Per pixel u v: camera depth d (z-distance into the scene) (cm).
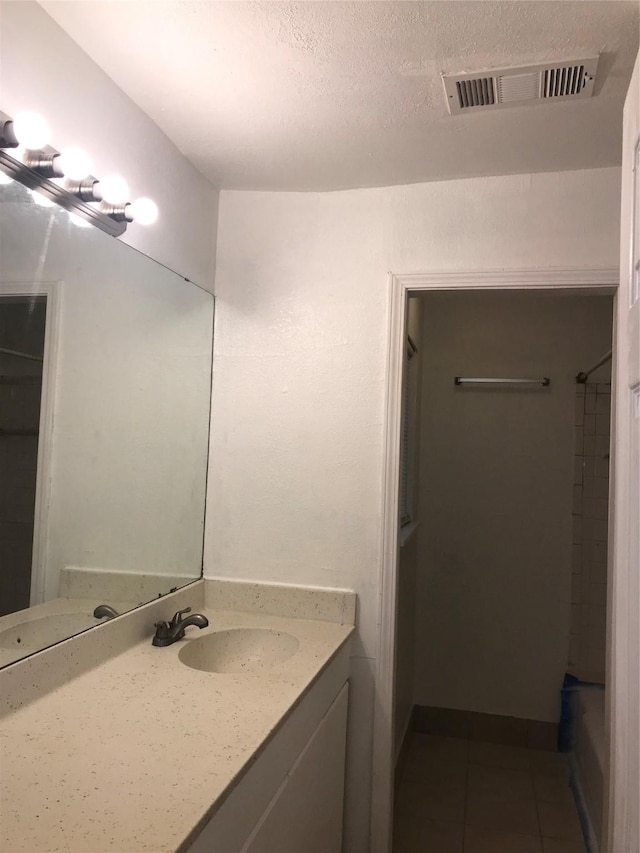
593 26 129
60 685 145
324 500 211
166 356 195
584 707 275
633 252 123
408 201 209
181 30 135
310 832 162
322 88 154
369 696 205
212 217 219
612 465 187
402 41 135
